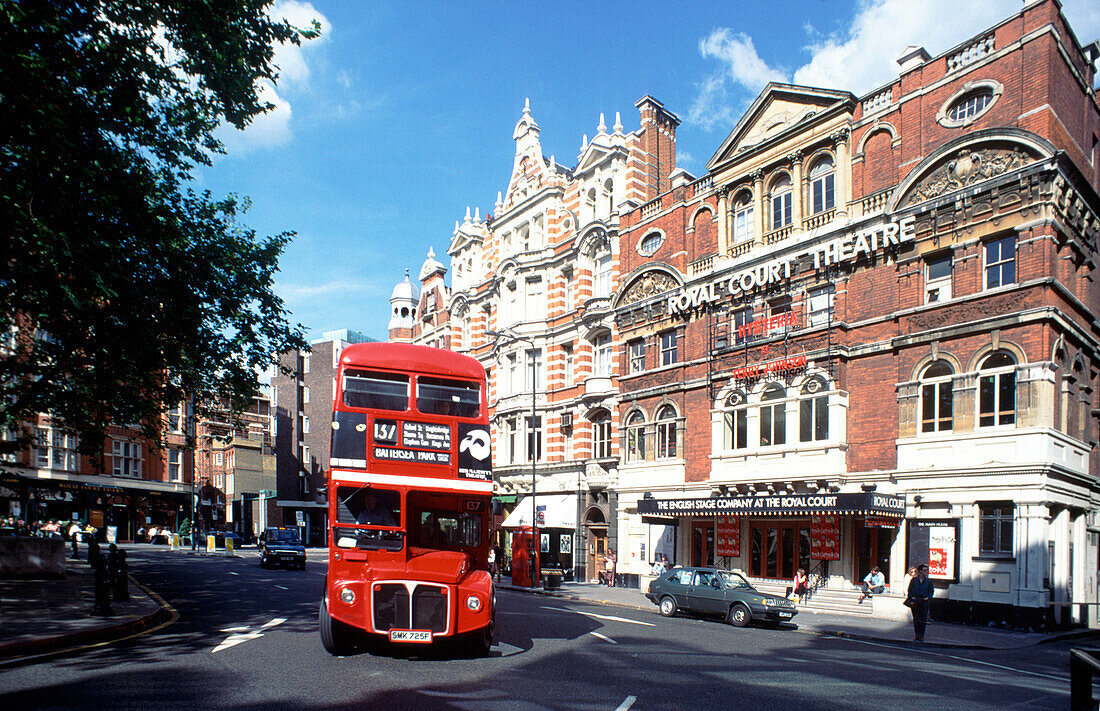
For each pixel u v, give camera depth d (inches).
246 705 316.2
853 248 954.7
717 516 1087.6
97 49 541.0
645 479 1227.9
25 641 438.0
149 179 618.5
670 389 1190.9
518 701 338.3
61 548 935.0
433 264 2060.8
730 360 1096.2
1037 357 780.0
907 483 866.8
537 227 1625.2
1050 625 753.6
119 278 602.9
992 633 728.3
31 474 1774.1
